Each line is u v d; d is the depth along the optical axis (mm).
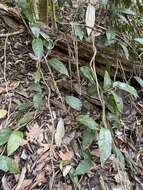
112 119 497
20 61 565
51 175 464
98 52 542
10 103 512
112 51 551
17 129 472
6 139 455
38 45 481
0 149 468
